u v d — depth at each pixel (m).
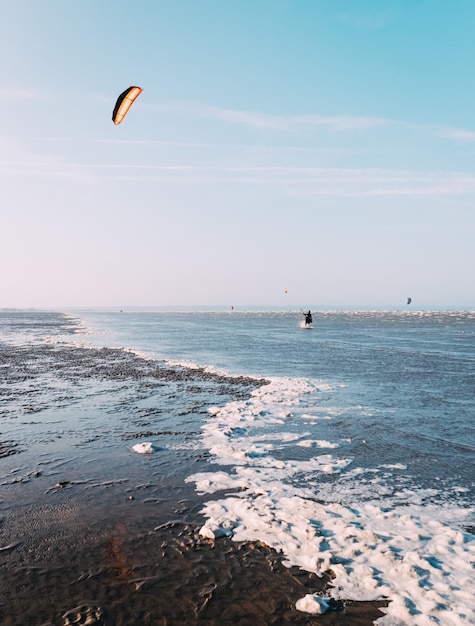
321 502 6.17
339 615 3.75
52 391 14.80
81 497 6.23
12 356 26.06
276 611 3.78
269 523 5.31
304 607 3.81
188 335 48.53
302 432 9.80
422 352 28.67
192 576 4.28
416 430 9.94
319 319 113.19
